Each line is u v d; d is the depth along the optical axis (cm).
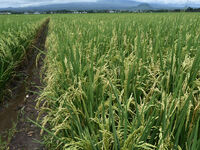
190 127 197
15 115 473
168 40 497
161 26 656
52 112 272
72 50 375
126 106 206
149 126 195
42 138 382
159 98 267
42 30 2062
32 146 369
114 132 184
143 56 345
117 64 372
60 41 495
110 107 195
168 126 189
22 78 686
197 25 671
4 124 441
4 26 942
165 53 401
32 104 516
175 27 575
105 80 281
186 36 449
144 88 291
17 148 366
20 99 552
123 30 646
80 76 295
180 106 206
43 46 1212
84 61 362
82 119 252
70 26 957
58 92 309
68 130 264
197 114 206
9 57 567
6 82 571
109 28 671
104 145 191
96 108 260
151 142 210
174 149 188
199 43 381
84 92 255
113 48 424
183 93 230
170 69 281
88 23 996
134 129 193
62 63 337
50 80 310
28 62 860
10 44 663
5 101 532
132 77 291
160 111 213
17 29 943
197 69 265
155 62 339
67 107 244
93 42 455
